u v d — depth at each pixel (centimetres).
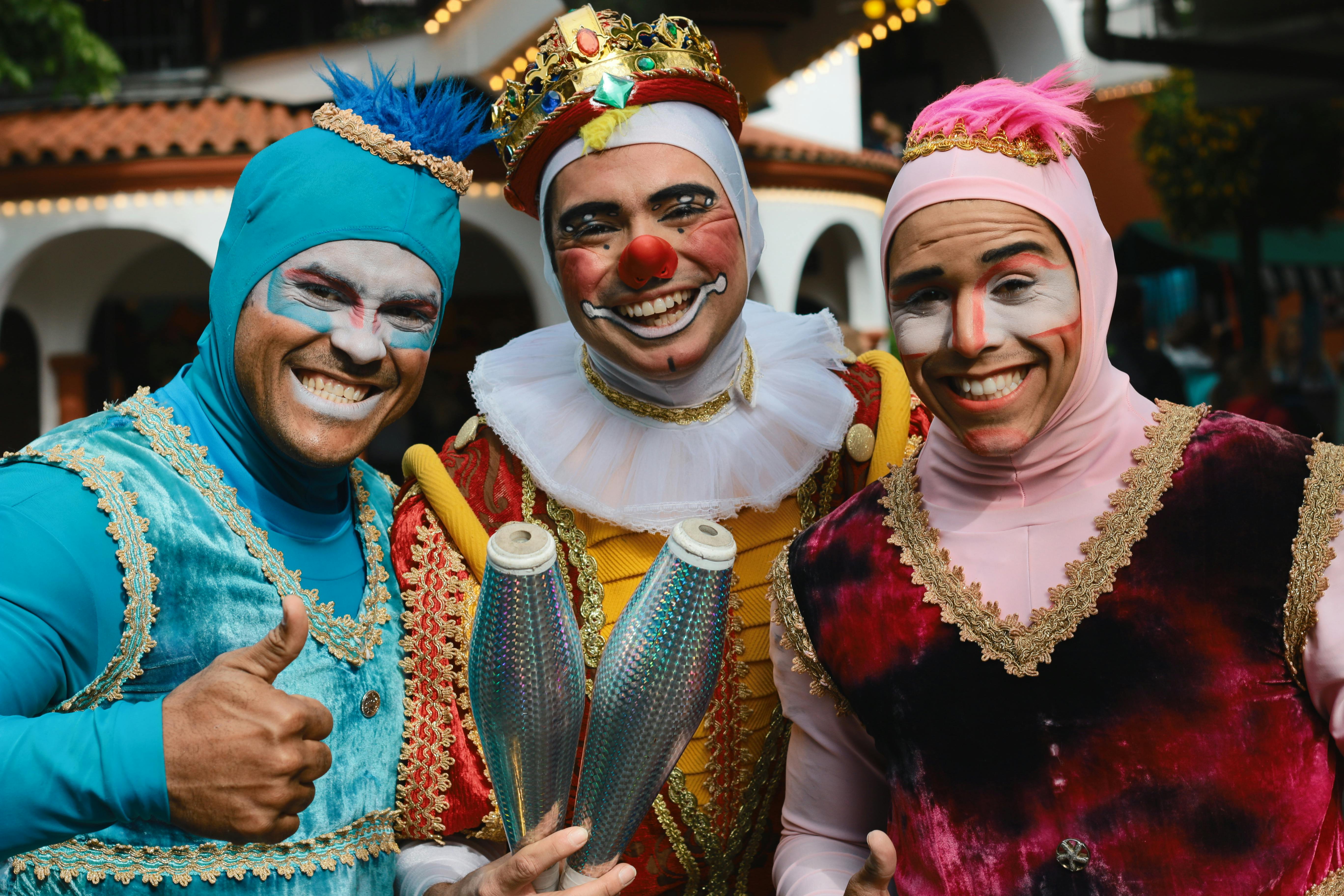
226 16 1025
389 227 153
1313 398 1195
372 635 163
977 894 132
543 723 134
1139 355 545
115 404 158
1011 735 133
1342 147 1066
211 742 116
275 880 148
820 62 702
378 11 1016
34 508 138
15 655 129
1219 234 1248
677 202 166
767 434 180
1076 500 138
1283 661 127
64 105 951
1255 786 124
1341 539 125
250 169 158
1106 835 127
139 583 141
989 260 131
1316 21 572
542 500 180
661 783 144
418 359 158
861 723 146
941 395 138
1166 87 1121
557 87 167
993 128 133
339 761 155
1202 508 130
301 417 152
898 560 144
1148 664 128
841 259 1110
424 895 155
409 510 178
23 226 857
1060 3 1159
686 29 173
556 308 852
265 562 153
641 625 135
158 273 1097
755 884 181
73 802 116
